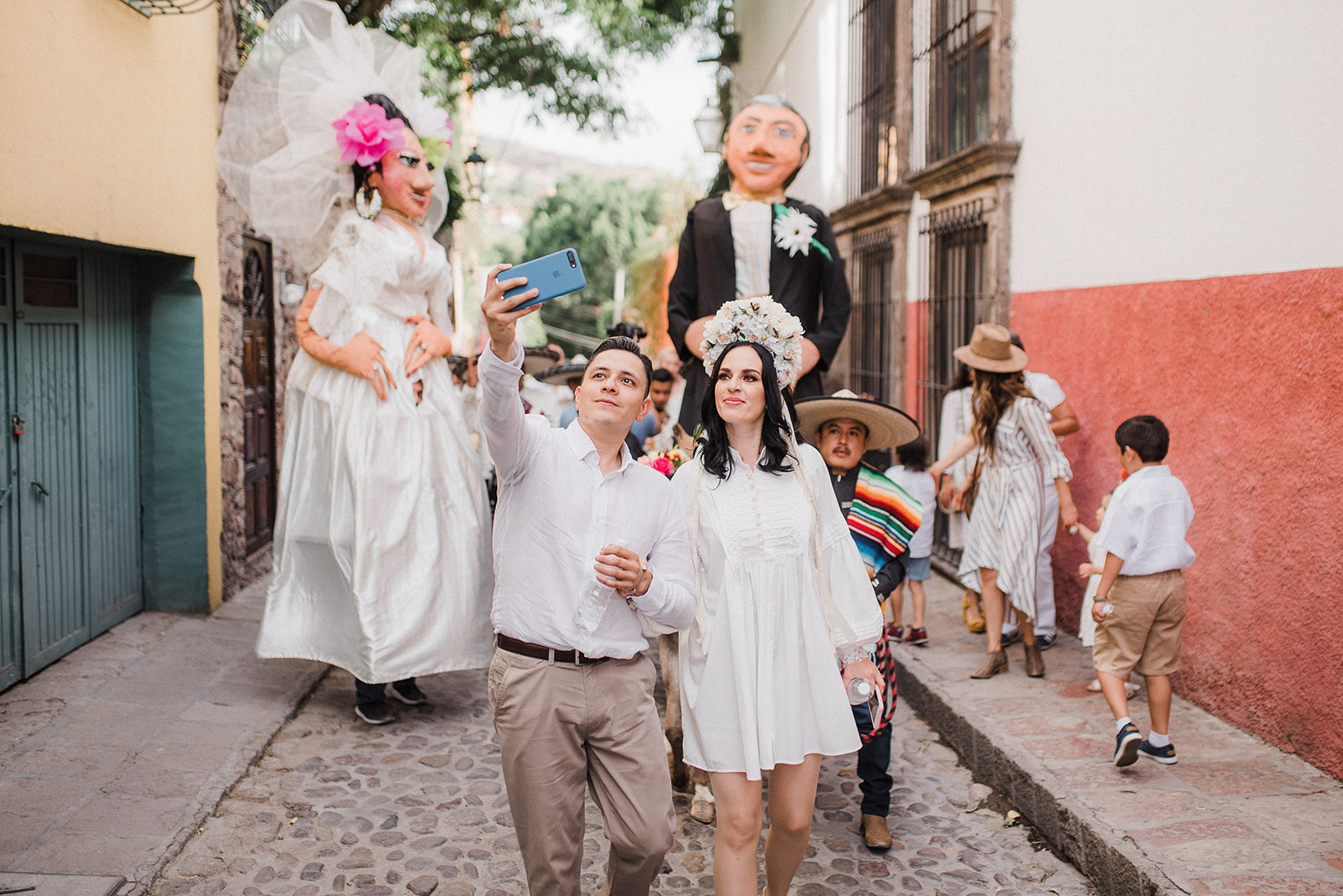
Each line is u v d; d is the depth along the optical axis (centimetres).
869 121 1045
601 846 396
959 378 663
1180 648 499
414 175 530
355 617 502
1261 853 344
